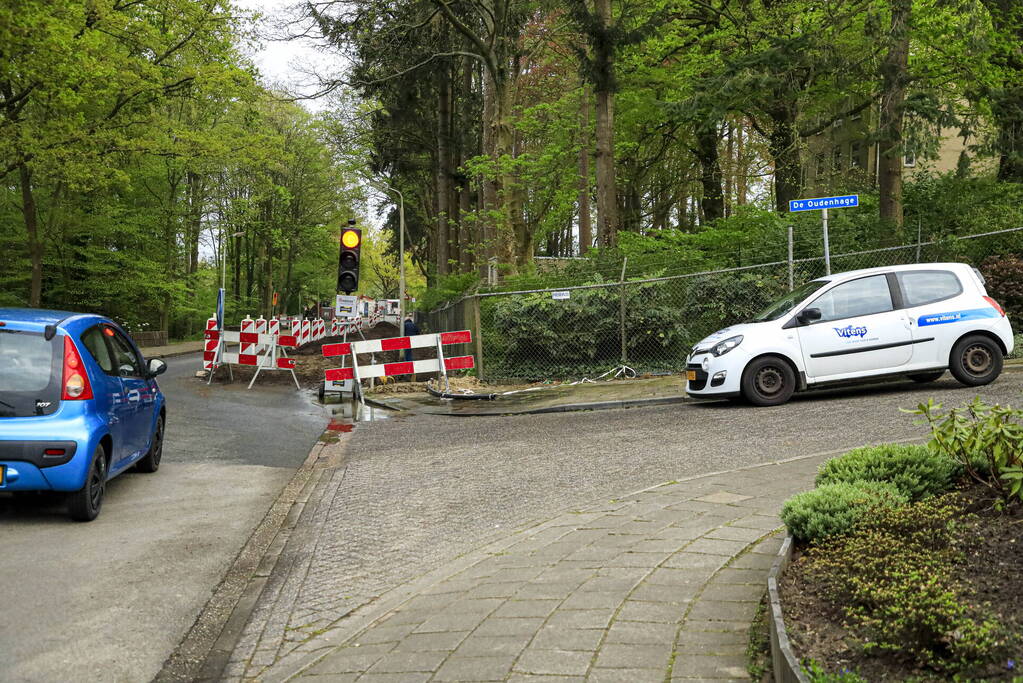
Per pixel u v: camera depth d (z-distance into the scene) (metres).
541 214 29.89
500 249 24.98
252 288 70.44
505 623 4.62
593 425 12.00
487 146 25.97
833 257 17.30
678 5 25.39
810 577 4.44
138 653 4.61
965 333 12.47
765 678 3.73
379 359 28.55
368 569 6.09
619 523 6.50
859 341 12.45
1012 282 16.53
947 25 19.25
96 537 6.83
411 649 4.40
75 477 7.08
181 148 29.84
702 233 21.97
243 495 8.51
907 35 18.28
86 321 8.07
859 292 12.66
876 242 18.38
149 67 27.88
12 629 4.90
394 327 56.09
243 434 12.70
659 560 5.48
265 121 55.34
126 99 28.78
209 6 29.11
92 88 26.52
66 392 7.25
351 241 17.45
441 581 5.57
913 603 3.48
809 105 23.48
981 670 3.19
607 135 24.38
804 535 5.00
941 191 19.81
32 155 26.23
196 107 39.47
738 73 20.53
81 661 4.48
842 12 19.91
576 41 25.69
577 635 4.34
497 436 11.66
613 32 23.33
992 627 3.31
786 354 12.40
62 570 5.98
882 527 4.62
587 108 29.94
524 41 28.66
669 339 17.70
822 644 3.69
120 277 44.19
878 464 5.70
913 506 4.84
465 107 36.62
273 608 5.39
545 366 18.33
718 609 4.54
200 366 29.53
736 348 12.45
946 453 5.48
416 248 52.94
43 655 4.55
